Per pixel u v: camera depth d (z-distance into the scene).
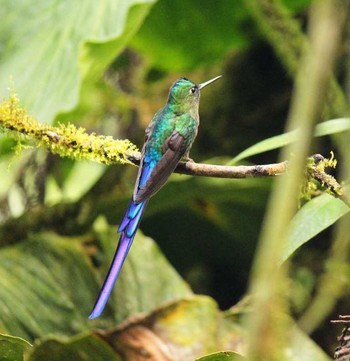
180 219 12.28
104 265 10.84
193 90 7.66
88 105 11.95
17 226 11.27
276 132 13.34
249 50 13.40
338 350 5.89
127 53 13.11
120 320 10.33
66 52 10.23
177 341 8.55
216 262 13.04
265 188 11.02
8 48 11.12
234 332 8.86
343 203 6.36
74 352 7.59
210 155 13.23
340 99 9.02
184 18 12.10
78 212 11.38
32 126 6.23
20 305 10.09
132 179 11.65
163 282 10.70
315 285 11.49
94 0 10.33
